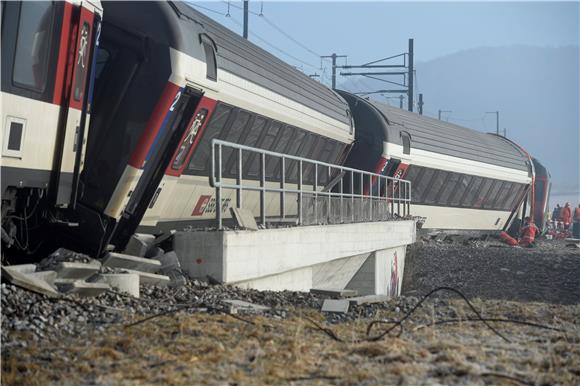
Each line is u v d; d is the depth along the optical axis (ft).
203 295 45.98
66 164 45.78
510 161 161.99
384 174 111.75
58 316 33.88
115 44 55.01
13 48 39.68
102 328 33.22
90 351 28.73
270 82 76.54
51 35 43.04
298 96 84.58
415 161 120.47
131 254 52.75
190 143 60.29
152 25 54.90
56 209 47.19
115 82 54.75
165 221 61.98
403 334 36.45
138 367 26.99
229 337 32.83
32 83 41.55
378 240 91.56
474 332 38.27
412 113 134.00
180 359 28.32
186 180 62.69
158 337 32.04
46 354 28.32
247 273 54.13
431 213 130.52
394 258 101.04
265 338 33.01
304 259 65.87
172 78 54.13
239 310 41.63
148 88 54.19
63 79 44.52
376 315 45.03
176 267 50.16
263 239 56.80
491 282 94.79
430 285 97.04
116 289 41.91
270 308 44.55
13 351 28.40
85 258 43.32
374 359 29.37
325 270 75.92
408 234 108.17
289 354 29.43
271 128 76.69
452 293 87.66
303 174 88.94
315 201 73.10
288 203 85.51
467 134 150.82
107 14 55.26
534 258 111.45
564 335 37.88
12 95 39.83
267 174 78.59
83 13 45.50
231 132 68.18
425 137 127.65
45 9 42.11
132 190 53.83
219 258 51.13
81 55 46.09
